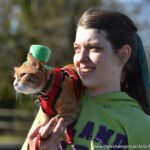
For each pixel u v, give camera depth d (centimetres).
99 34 327
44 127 321
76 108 330
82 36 329
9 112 2775
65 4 2578
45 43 2511
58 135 319
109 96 332
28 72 329
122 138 323
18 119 2736
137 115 330
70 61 2470
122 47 339
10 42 2598
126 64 355
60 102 327
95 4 2533
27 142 337
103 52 326
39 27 2605
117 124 325
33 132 329
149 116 346
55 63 2473
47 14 2638
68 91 329
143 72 369
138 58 366
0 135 2723
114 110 329
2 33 2611
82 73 329
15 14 2673
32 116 2648
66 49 2494
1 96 2795
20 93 341
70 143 325
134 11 2475
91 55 326
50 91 328
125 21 344
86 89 339
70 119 328
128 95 349
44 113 337
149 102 376
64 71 338
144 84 371
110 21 333
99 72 327
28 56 337
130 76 368
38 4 2672
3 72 2539
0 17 2661
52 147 319
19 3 2669
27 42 2597
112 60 332
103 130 323
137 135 326
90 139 322
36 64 330
